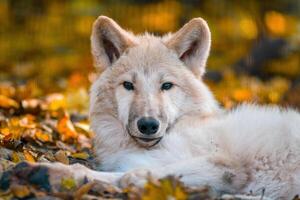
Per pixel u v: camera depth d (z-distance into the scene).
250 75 28.62
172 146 10.33
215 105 11.64
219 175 9.60
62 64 29.59
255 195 9.62
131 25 33.75
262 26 33.09
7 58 31.58
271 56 29.38
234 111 11.17
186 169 9.55
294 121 10.31
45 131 13.17
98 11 35.06
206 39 11.55
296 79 28.31
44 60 30.58
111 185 9.09
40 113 15.12
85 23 34.84
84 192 8.62
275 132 10.09
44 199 8.57
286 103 19.48
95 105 11.41
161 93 10.92
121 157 11.06
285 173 9.84
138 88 10.88
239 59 29.89
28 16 35.47
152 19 34.06
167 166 9.55
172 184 8.55
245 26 34.41
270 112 10.84
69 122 13.36
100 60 11.56
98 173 9.51
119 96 11.02
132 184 9.11
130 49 11.33
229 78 24.25
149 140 10.59
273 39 30.00
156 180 8.90
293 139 9.97
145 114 10.49
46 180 8.87
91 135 13.30
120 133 11.14
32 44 33.19
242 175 9.76
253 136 10.02
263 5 34.19
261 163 9.88
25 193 8.56
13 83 22.80
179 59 11.41
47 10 35.88
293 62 29.20
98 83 11.41
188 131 10.58
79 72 27.14
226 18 35.03
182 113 11.12
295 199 9.12
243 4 34.59
